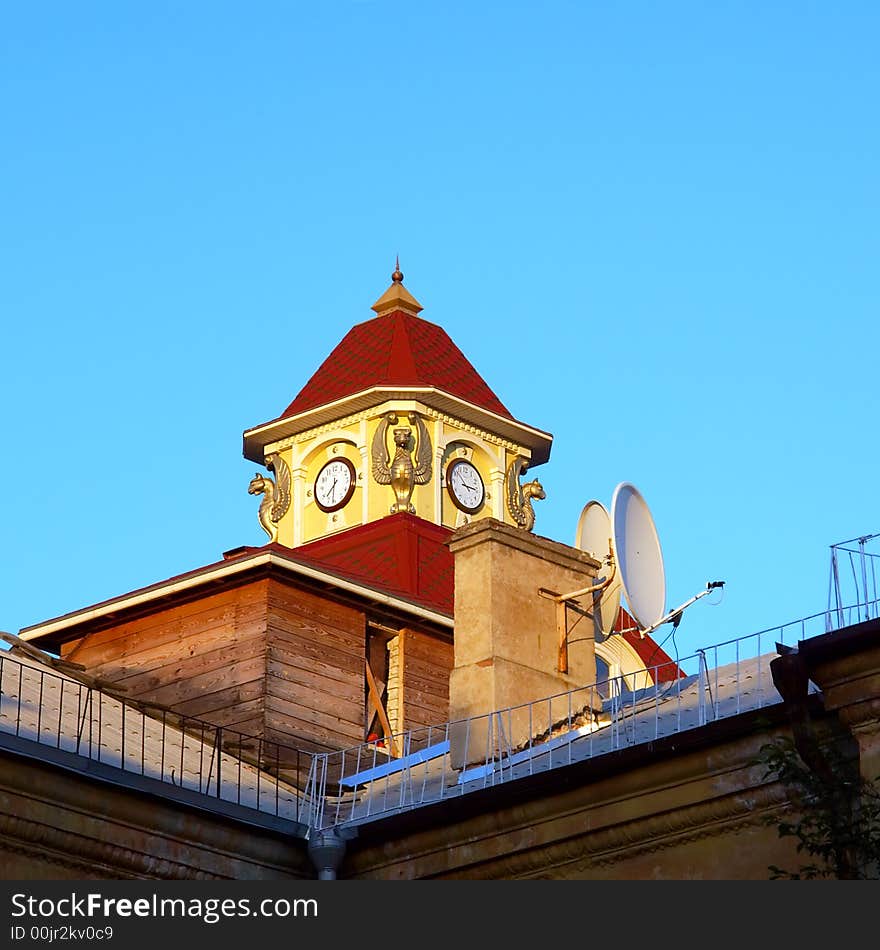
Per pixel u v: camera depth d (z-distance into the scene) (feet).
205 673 135.64
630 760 92.38
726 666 107.96
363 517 158.61
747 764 89.35
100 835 95.61
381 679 143.54
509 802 96.17
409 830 99.60
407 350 164.25
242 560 135.23
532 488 166.20
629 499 114.11
